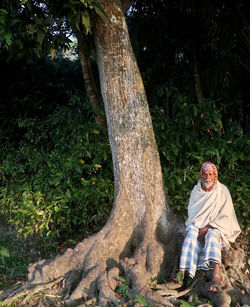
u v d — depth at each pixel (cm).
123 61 426
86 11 379
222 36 643
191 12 665
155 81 722
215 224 379
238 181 499
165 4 677
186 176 485
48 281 397
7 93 845
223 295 336
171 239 423
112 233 411
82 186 548
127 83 426
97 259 398
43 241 525
